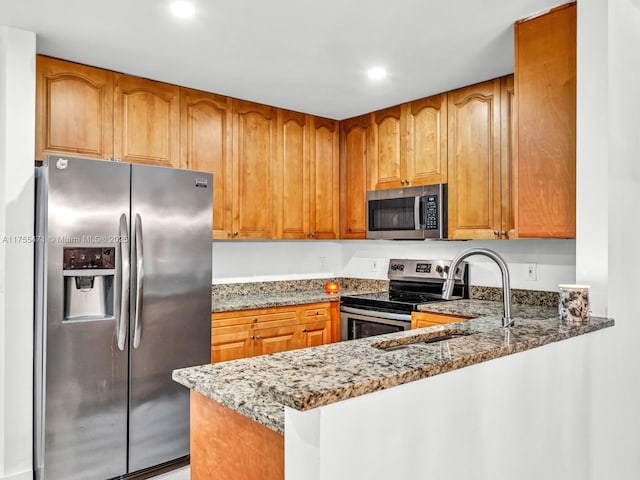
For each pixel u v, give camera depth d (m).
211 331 3.02
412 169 3.64
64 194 2.39
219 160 3.45
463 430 1.37
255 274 4.08
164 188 2.74
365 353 1.44
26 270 2.45
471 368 1.39
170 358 2.76
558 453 1.74
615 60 2.04
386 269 4.25
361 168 4.03
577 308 1.93
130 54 2.73
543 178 2.23
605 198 1.99
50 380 2.34
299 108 3.83
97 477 2.49
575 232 2.12
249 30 2.43
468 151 3.27
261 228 3.68
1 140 2.41
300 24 2.37
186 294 2.83
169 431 2.75
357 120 4.07
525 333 1.69
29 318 2.45
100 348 2.49
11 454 2.39
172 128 3.22
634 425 2.22
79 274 2.44
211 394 1.36
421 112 3.58
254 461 1.31
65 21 2.33
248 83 3.22
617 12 2.06
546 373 1.68
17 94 2.43
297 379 1.13
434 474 1.28
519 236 2.31
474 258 3.62
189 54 2.74
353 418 1.09
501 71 3.01
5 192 2.40
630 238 2.19
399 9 2.21
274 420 1.18
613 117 2.03
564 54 2.16
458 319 2.96
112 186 2.54
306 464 1.04
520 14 2.27
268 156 3.73
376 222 3.86
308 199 3.99
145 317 2.66
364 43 2.59
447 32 2.46
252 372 1.45
